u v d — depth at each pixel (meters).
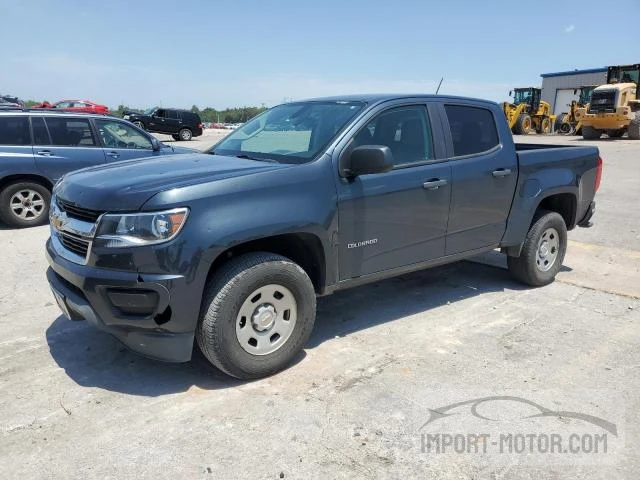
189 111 31.75
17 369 3.88
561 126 33.38
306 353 4.13
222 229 3.37
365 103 4.35
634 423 3.22
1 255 7.00
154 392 3.56
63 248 3.70
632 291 5.57
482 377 3.76
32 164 8.53
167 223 3.25
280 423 3.21
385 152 3.73
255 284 3.52
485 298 5.36
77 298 3.54
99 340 4.35
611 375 3.79
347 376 3.77
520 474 2.78
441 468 2.82
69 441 3.05
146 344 3.42
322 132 4.17
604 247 7.29
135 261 3.26
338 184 3.93
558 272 6.20
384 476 2.77
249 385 3.65
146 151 9.46
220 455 2.93
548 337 4.43
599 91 27.52
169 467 2.84
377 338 4.41
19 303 5.21
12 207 8.62
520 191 5.25
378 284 5.78
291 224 3.64
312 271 4.05
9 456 2.92
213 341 3.44
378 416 3.28
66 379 3.74
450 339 4.39
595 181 6.04
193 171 3.69
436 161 4.59
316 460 2.89
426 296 5.42
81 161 8.89
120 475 2.78
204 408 3.37
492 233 5.12
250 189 3.53
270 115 4.99
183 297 3.31
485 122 5.07
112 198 3.36
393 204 4.25
